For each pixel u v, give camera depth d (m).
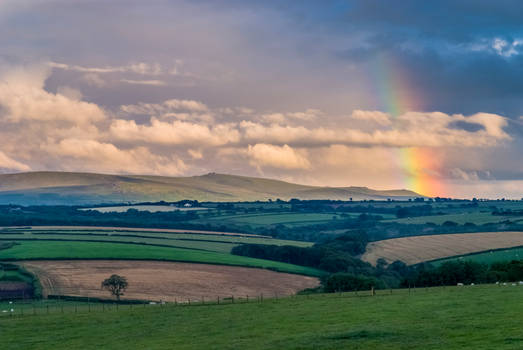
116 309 101.06
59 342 70.69
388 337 59.06
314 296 103.56
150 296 138.38
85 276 161.50
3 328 81.56
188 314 87.19
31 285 148.50
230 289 150.00
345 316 74.75
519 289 90.56
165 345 64.69
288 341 61.19
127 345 66.38
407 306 79.44
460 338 55.59
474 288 98.56
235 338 65.56
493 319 63.75
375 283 129.50
